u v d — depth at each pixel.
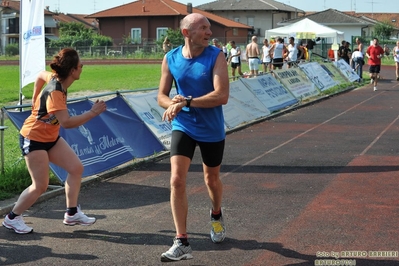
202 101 5.14
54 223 6.48
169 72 5.46
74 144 8.53
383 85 26.30
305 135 12.65
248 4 86.31
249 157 10.18
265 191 7.79
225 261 5.27
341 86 24.20
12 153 10.42
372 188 7.83
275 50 27.28
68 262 5.29
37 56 10.79
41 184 6.03
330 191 7.72
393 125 13.93
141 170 9.27
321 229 6.12
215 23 72.50
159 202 7.35
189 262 5.26
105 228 6.29
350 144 11.37
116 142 9.36
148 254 5.48
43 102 5.85
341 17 78.94
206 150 5.41
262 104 15.67
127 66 44.25
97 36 66.62
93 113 5.83
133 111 10.23
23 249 5.63
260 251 5.52
